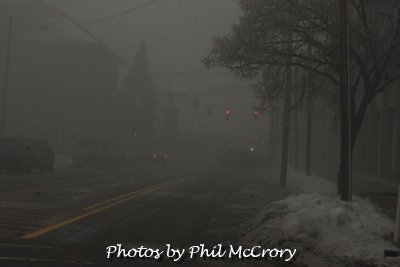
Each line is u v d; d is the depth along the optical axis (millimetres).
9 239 9984
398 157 32344
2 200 16188
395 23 20250
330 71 21188
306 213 10625
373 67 18891
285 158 27234
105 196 19109
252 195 21984
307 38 19219
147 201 18094
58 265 8156
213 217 14570
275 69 20703
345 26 14977
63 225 11914
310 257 8969
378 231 10219
